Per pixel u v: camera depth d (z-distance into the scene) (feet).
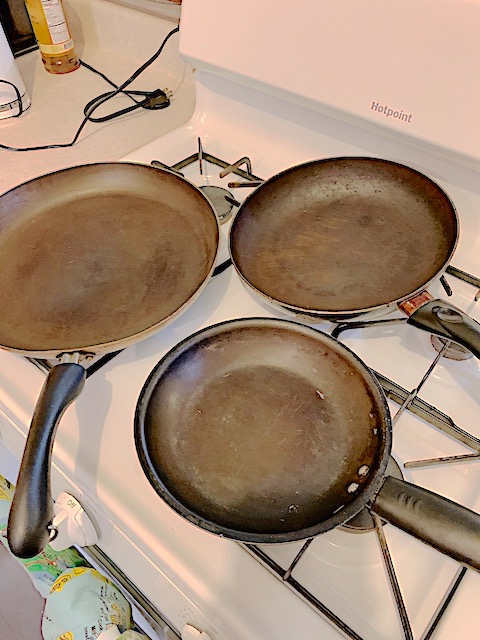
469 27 1.51
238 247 1.81
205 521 1.13
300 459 1.33
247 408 1.42
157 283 1.78
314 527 1.09
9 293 1.78
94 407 1.55
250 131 2.37
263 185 1.92
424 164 1.90
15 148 2.67
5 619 3.49
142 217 1.99
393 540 1.26
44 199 2.04
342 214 1.93
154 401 1.38
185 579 1.24
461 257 1.85
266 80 1.99
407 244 1.80
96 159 2.57
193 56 2.15
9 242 1.94
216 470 1.32
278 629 1.15
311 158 2.23
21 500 1.11
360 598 1.19
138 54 3.26
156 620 1.76
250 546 1.26
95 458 1.44
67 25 3.13
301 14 1.81
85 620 2.02
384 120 1.78
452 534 0.99
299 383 1.46
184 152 2.39
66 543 1.52
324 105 1.90
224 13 1.98
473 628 1.10
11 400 1.58
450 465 1.37
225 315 1.76
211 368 1.49
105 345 1.50
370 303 1.65
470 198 1.86
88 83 3.15
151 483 1.21
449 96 1.63
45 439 1.22
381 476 1.14
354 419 1.36
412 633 1.12
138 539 1.32
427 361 1.61
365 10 1.67
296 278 1.76
